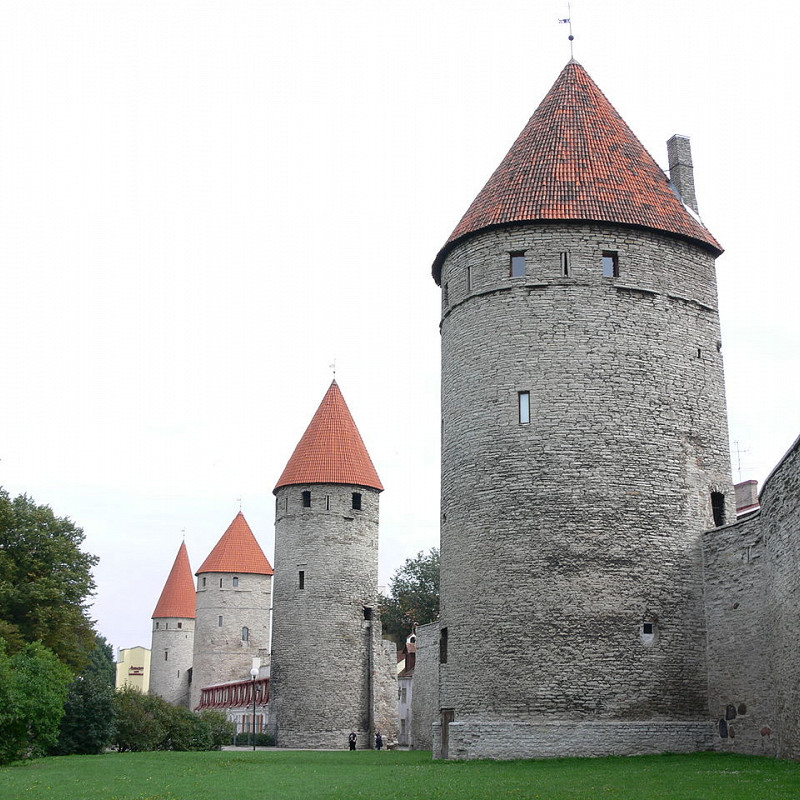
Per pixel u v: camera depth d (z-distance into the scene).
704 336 31.67
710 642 28.61
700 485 30.23
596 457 29.34
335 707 55.66
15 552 48.22
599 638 28.09
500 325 30.81
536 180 31.77
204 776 24.67
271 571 86.38
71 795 19.92
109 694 39.69
